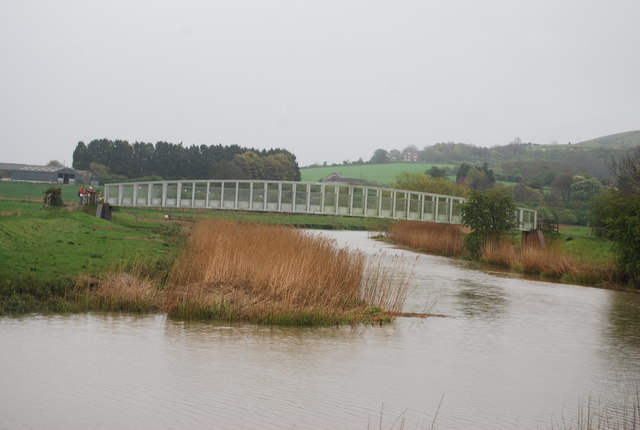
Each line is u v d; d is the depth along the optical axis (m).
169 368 16.08
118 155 159.62
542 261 47.41
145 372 15.61
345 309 24.14
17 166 140.25
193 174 163.50
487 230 59.44
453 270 46.16
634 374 18.53
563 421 14.23
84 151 160.88
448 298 31.39
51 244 31.80
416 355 19.28
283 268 24.52
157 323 20.64
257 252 26.67
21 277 22.56
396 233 75.50
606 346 22.22
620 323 27.11
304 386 15.43
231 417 13.09
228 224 44.34
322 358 18.16
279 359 17.70
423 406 14.64
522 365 18.98
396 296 28.20
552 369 18.75
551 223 73.50
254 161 156.75
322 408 13.99
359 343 20.27
